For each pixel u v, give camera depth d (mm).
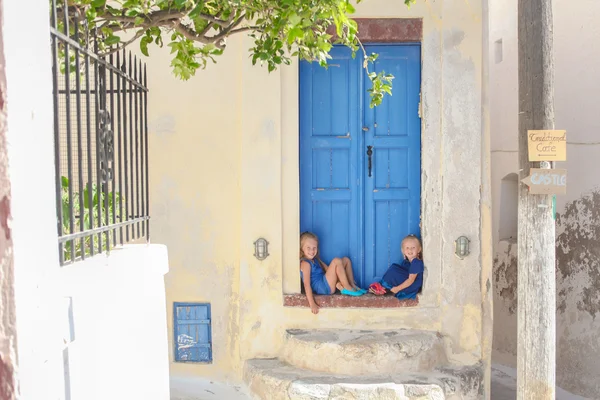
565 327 7820
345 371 6141
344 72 6777
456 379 6145
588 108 7609
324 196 6824
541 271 4445
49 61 2330
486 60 6633
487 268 6594
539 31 4410
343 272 6641
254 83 6527
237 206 6715
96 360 2855
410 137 6797
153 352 4141
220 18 4469
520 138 4539
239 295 6672
